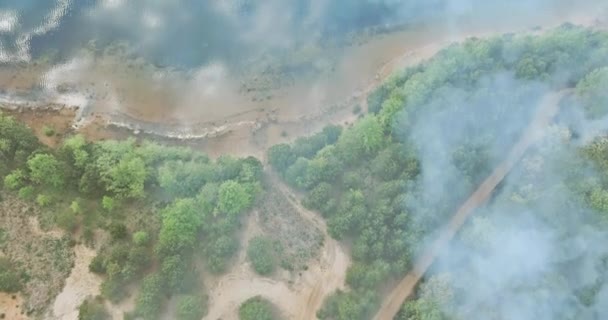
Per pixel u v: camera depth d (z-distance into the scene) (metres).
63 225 110.00
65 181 114.75
